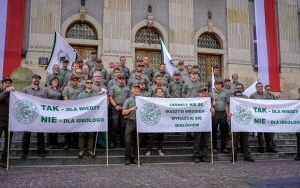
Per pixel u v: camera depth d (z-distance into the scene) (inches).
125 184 241.6
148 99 349.7
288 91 661.3
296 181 252.7
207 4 647.1
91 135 343.9
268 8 644.1
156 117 349.4
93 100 342.0
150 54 613.0
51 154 343.3
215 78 469.7
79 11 577.6
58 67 415.2
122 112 354.6
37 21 556.4
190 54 620.1
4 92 316.5
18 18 539.5
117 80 382.6
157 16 617.3
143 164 341.7
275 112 383.6
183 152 379.6
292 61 673.6
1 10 533.3
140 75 401.7
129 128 343.3
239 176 274.8
